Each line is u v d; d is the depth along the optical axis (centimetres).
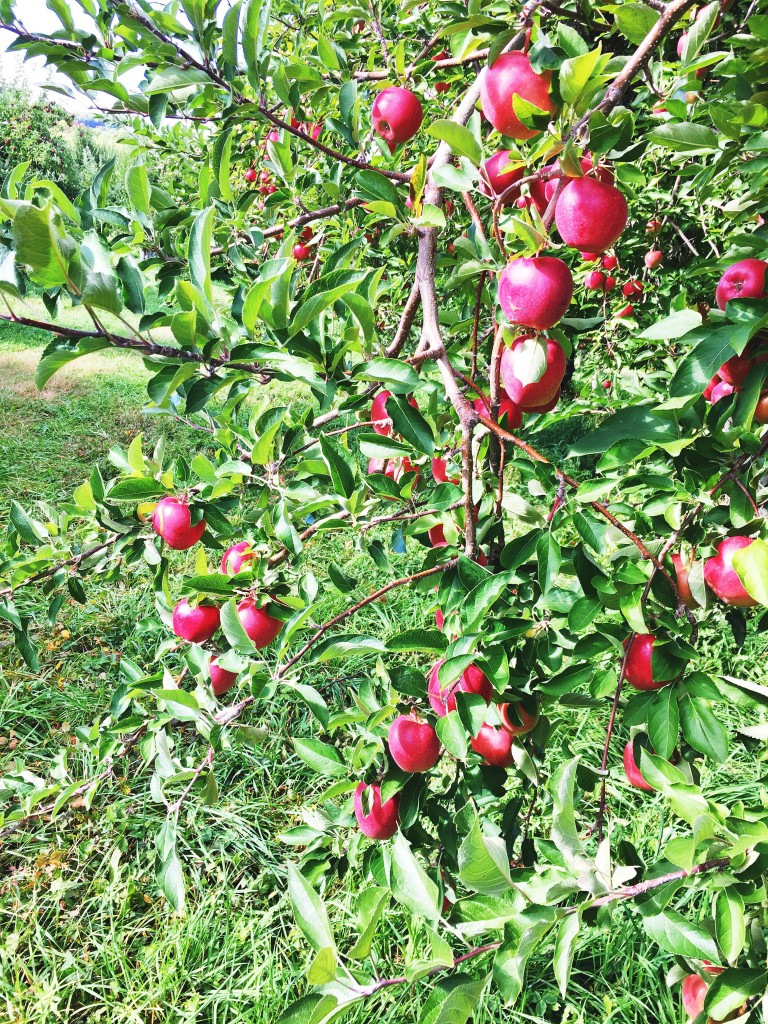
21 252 106
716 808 107
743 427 117
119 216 182
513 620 126
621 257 404
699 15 134
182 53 167
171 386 131
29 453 686
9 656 427
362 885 274
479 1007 233
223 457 209
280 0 312
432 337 134
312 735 367
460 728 119
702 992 133
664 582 122
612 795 303
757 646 370
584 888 111
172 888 158
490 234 139
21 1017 250
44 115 1731
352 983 98
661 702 120
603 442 121
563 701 141
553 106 112
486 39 138
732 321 119
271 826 327
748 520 120
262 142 338
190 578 155
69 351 123
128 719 181
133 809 326
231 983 260
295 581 165
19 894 299
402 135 176
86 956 273
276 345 136
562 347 129
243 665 154
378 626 441
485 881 102
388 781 140
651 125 212
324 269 162
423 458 159
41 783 204
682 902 254
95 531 206
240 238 223
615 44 234
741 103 135
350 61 273
